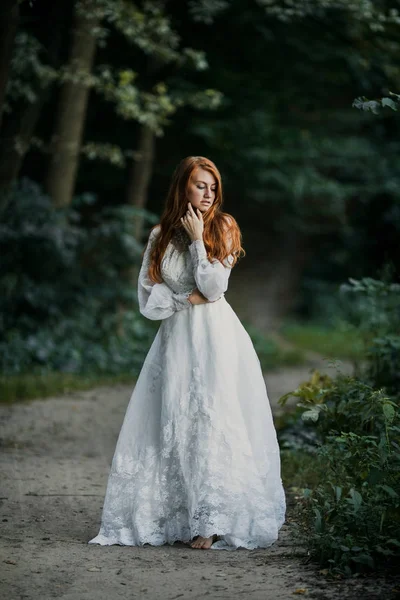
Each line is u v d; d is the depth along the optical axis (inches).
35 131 688.4
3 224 512.7
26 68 482.3
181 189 196.5
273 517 187.5
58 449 301.6
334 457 207.6
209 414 187.2
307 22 585.9
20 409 378.9
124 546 188.2
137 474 191.3
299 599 152.4
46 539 193.9
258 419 192.1
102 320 569.9
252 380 194.1
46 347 509.0
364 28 524.7
